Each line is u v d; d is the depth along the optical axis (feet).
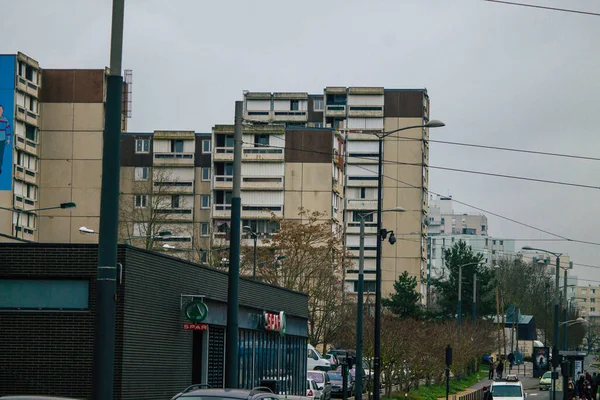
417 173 418.51
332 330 253.65
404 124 419.74
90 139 332.19
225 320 126.11
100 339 58.85
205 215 368.48
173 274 109.70
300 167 366.43
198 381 120.06
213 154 363.97
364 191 419.33
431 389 229.25
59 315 97.96
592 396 222.07
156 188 334.65
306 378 169.07
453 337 272.92
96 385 58.59
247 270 253.24
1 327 98.48
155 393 104.17
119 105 60.29
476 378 309.63
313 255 253.85
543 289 529.86
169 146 370.32
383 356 191.01
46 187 332.19
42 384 97.35
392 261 416.87
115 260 59.62
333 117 429.79
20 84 315.78
